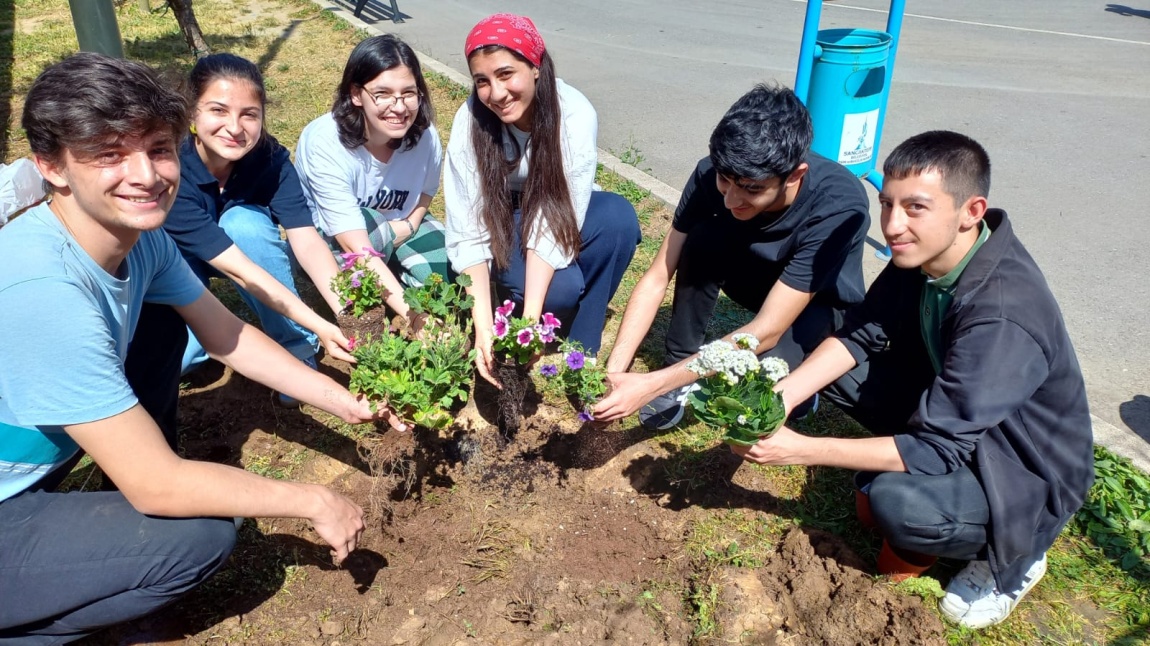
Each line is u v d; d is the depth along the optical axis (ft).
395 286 11.11
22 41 31.17
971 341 7.47
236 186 11.02
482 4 42.09
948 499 7.83
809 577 8.61
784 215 9.69
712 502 10.00
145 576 7.08
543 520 9.77
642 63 30.73
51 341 6.31
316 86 25.44
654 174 20.01
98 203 6.23
